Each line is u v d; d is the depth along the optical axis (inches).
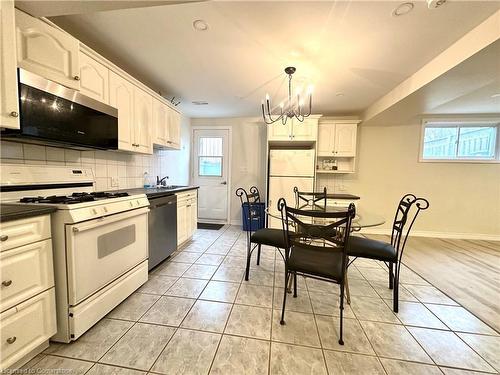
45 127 58.4
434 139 165.5
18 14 52.3
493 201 159.2
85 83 71.2
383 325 66.9
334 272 62.2
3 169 60.7
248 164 188.1
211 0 57.6
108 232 66.1
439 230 165.5
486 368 52.4
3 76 44.8
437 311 74.2
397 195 169.5
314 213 61.5
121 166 109.5
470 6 58.6
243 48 80.8
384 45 77.2
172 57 88.0
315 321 68.0
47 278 52.1
